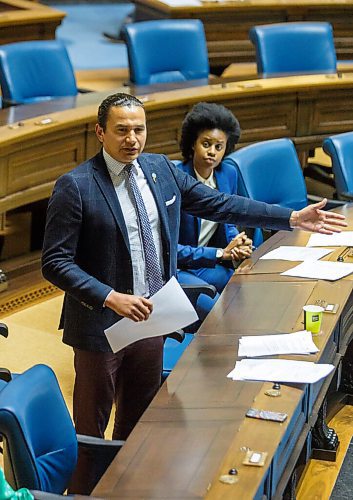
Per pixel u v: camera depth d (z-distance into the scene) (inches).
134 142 315.9
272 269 397.4
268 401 291.4
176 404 291.9
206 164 429.1
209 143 426.3
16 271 535.2
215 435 274.7
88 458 304.8
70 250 318.3
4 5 786.8
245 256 411.5
